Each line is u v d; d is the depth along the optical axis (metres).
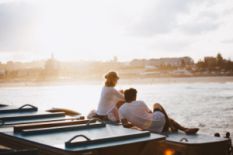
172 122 5.96
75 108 25.23
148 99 34.22
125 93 6.25
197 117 17.62
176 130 5.92
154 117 5.90
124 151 3.77
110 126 4.43
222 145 4.95
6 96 43.75
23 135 3.81
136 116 5.97
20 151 3.03
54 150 3.30
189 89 61.28
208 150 4.78
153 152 4.03
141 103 6.09
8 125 4.58
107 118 7.03
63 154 3.23
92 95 48.34
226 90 54.25
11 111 5.32
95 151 3.37
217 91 51.12
